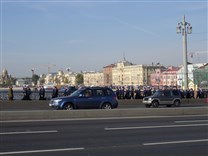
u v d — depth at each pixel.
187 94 49.06
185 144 12.09
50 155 10.23
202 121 19.55
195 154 10.37
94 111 21.42
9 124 17.88
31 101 38.75
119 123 18.44
